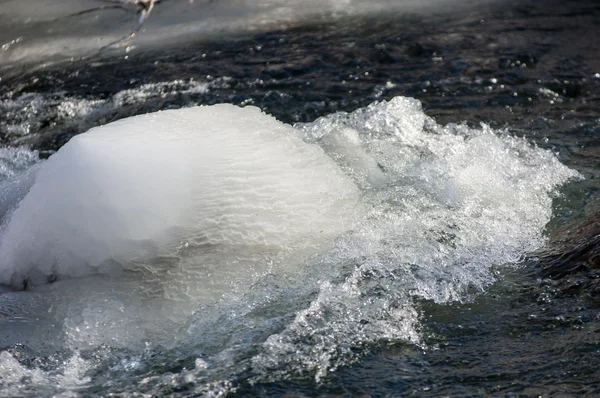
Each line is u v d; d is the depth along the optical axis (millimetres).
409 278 4789
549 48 9164
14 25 10953
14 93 8680
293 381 4012
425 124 6742
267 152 4816
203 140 4672
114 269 4281
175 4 11344
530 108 7516
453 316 4500
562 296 4590
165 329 4285
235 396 3916
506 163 6090
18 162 6930
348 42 9617
